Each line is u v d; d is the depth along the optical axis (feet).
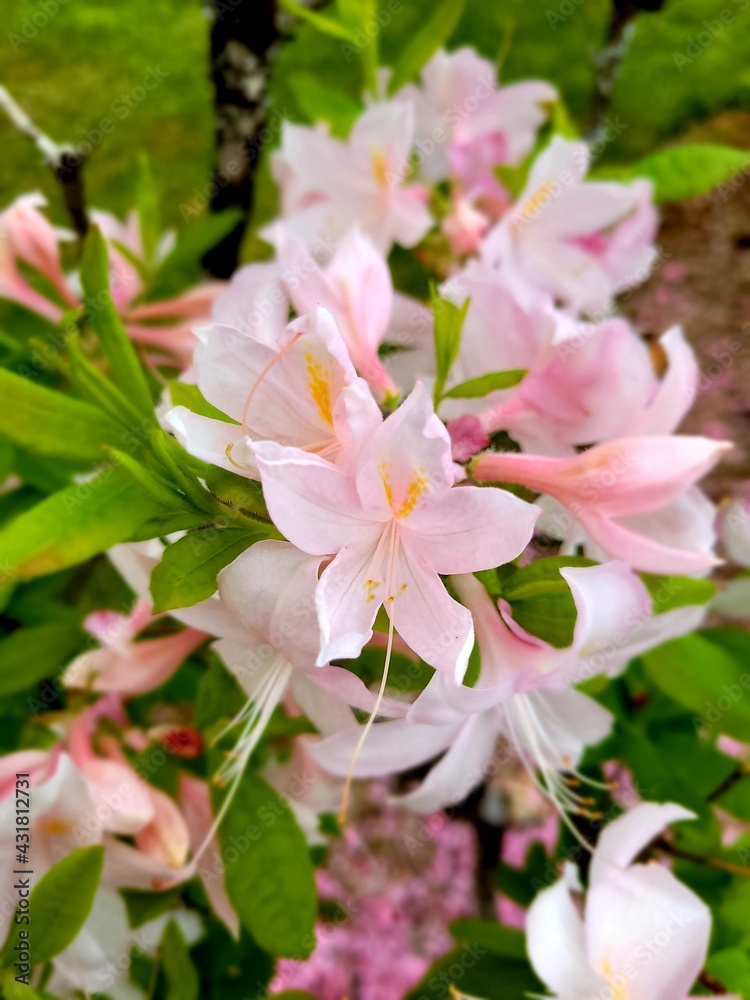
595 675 0.59
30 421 0.56
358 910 1.38
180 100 1.68
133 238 0.95
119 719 0.70
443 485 0.45
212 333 0.46
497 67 0.95
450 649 0.45
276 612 0.46
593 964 0.60
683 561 0.54
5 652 0.75
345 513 0.46
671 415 0.57
